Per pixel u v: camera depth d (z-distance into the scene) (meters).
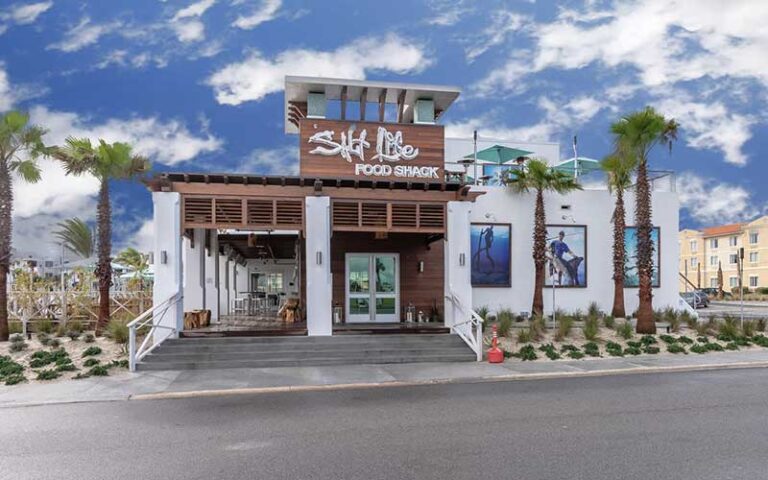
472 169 31.02
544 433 7.51
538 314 19.56
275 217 15.54
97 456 6.70
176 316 14.79
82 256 25.58
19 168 16.84
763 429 7.66
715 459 6.31
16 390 11.04
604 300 22.62
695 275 76.94
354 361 13.99
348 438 7.36
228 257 23.94
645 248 17.62
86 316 18.95
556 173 20.92
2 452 6.91
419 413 8.87
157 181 14.95
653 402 9.57
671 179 23.70
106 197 17.02
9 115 16.09
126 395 10.54
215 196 15.29
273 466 6.23
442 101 19.50
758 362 14.15
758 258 67.31
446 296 16.52
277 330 15.41
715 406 9.21
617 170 20.39
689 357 15.00
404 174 17.75
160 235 14.96
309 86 18.38
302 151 17.34
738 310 37.69
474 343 14.84
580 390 10.83
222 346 14.31
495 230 21.98
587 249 22.61
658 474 5.82
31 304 18.73
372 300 19.86
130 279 28.25
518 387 11.26
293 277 30.55
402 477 5.81
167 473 6.05
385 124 17.83
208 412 9.13
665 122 17.50
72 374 12.41
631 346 15.98
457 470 6.00
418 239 20.20
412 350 14.66
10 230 16.36
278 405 9.66
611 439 7.17
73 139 16.89
